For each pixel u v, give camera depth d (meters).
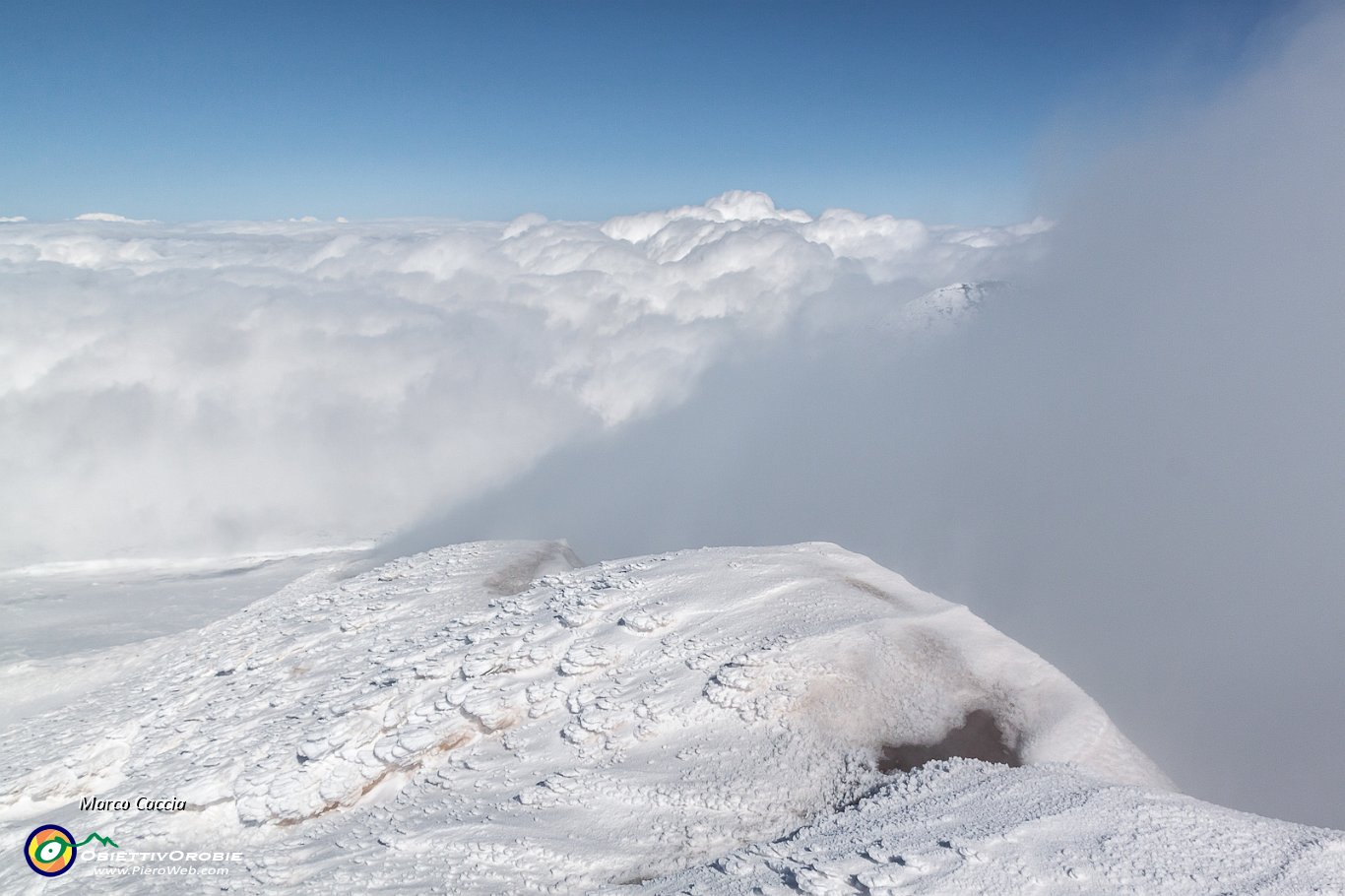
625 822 24.20
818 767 25.78
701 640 32.53
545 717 30.28
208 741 34.41
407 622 44.34
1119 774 25.05
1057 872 16.66
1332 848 16.95
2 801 34.06
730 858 20.38
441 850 23.55
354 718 31.52
